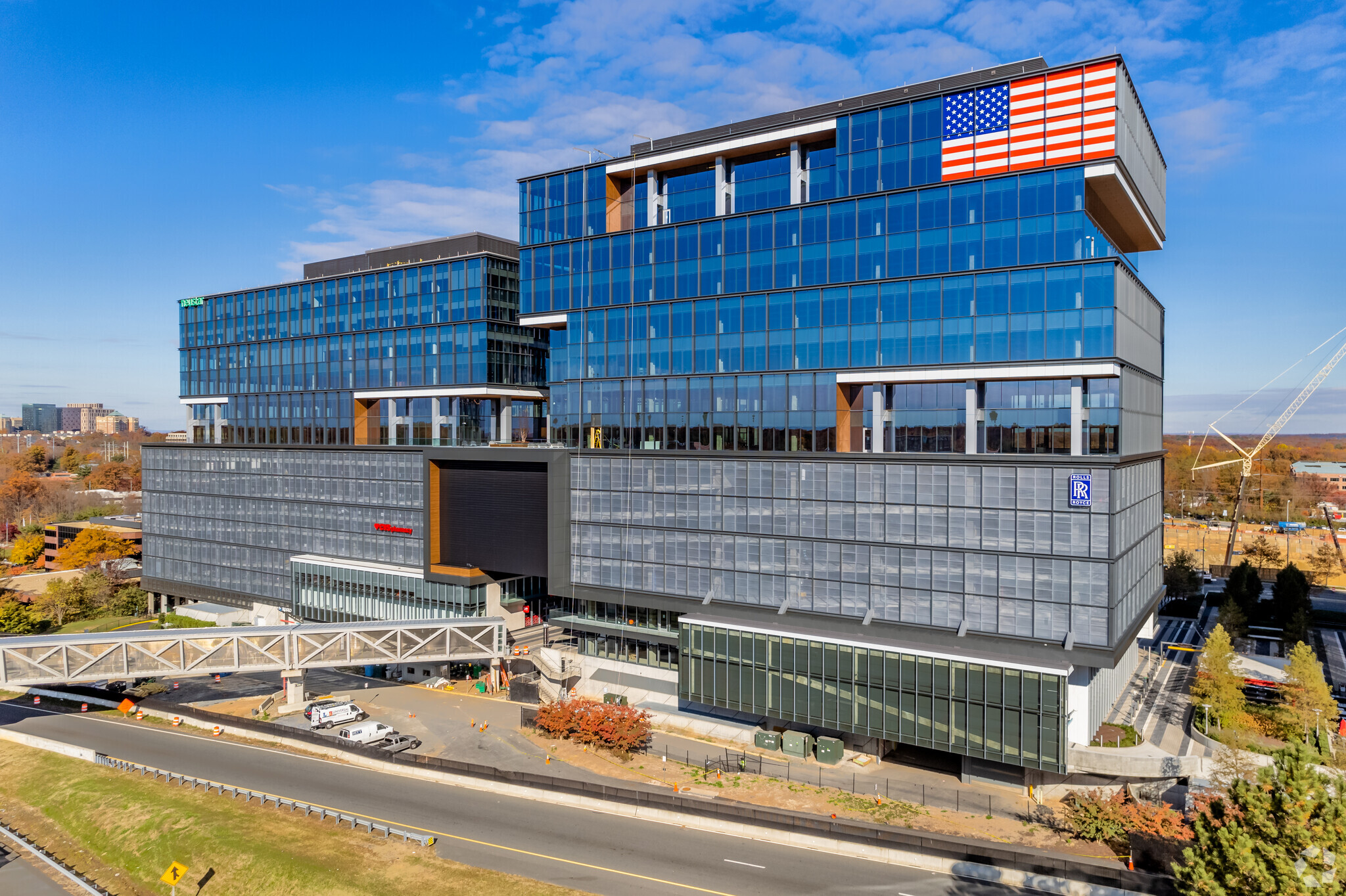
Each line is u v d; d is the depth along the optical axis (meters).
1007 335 55.47
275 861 45.91
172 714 73.94
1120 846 46.28
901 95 61.59
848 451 62.19
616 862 45.53
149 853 49.16
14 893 47.25
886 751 61.81
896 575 58.47
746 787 55.91
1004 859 43.44
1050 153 54.38
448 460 83.31
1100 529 51.50
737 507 64.94
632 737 61.22
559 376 75.88
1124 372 55.59
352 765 61.81
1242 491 192.00
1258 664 81.12
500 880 43.50
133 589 118.88
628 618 71.31
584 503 72.50
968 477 55.91
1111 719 62.38
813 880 43.72
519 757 62.06
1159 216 70.06
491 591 83.44
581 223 74.56
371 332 95.12
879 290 59.97
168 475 114.44
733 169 68.88
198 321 113.00
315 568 95.31
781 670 60.44
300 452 99.94
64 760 64.31
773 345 64.19
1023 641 53.84
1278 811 32.97
